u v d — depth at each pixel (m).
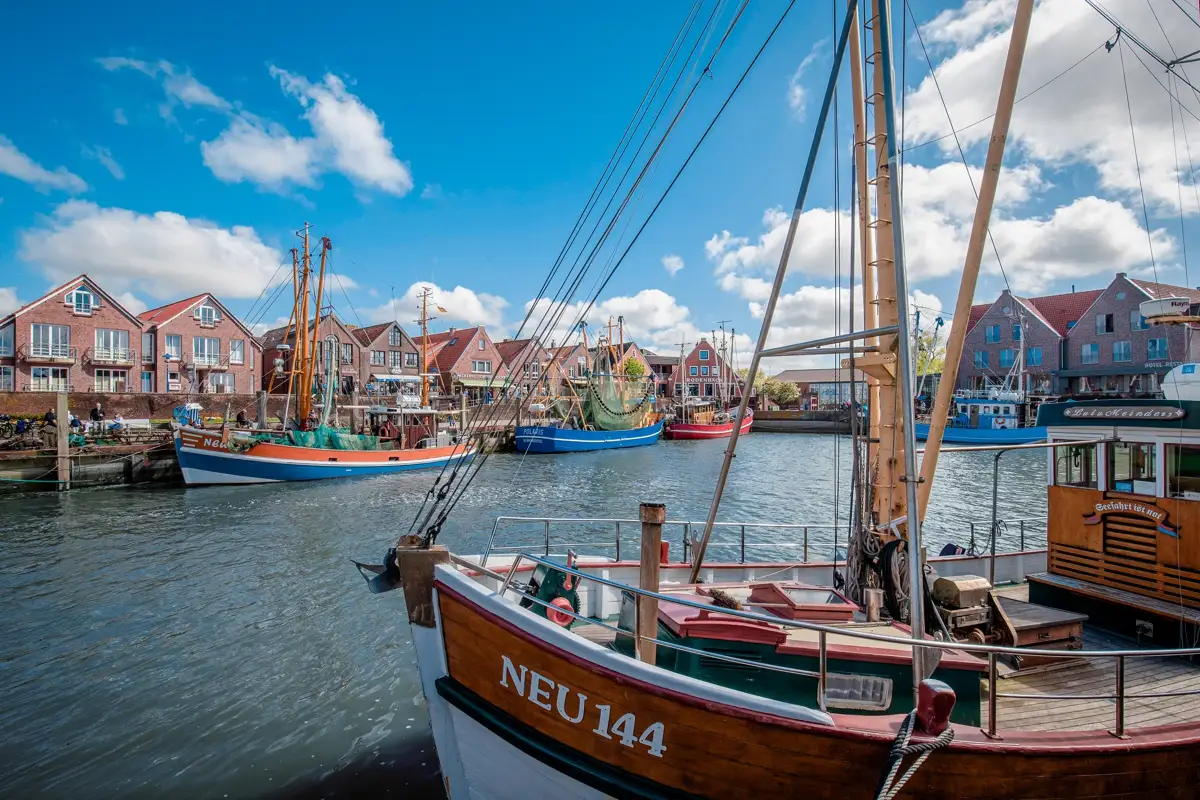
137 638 11.26
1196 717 5.25
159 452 31.27
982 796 4.20
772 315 6.66
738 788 4.33
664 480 34.22
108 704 8.86
